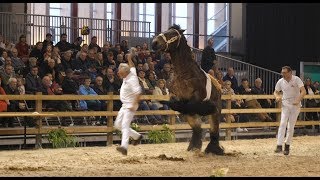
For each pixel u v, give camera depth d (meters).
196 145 13.84
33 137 16.61
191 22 29.53
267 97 20.16
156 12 28.42
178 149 15.71
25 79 17.81
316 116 22.97
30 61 18.86
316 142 18.30
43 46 20.36
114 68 20.89
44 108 17.34
